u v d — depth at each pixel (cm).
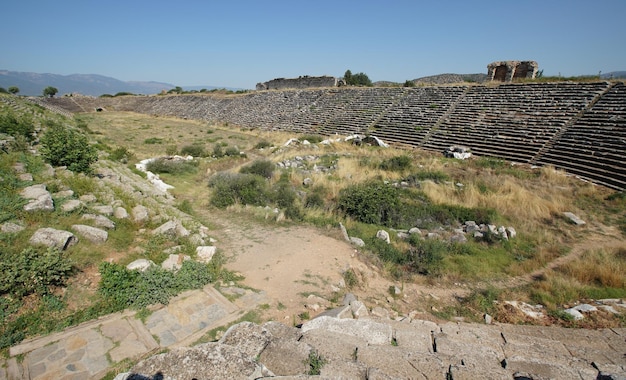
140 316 629
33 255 653
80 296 642
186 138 4462
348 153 2989
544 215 1561
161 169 2164
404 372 464
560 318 803
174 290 712
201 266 805
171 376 399
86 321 598
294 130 4812
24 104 4531
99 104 9019
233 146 3722
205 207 1485
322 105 5278
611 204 1673
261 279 838
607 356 584
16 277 600
